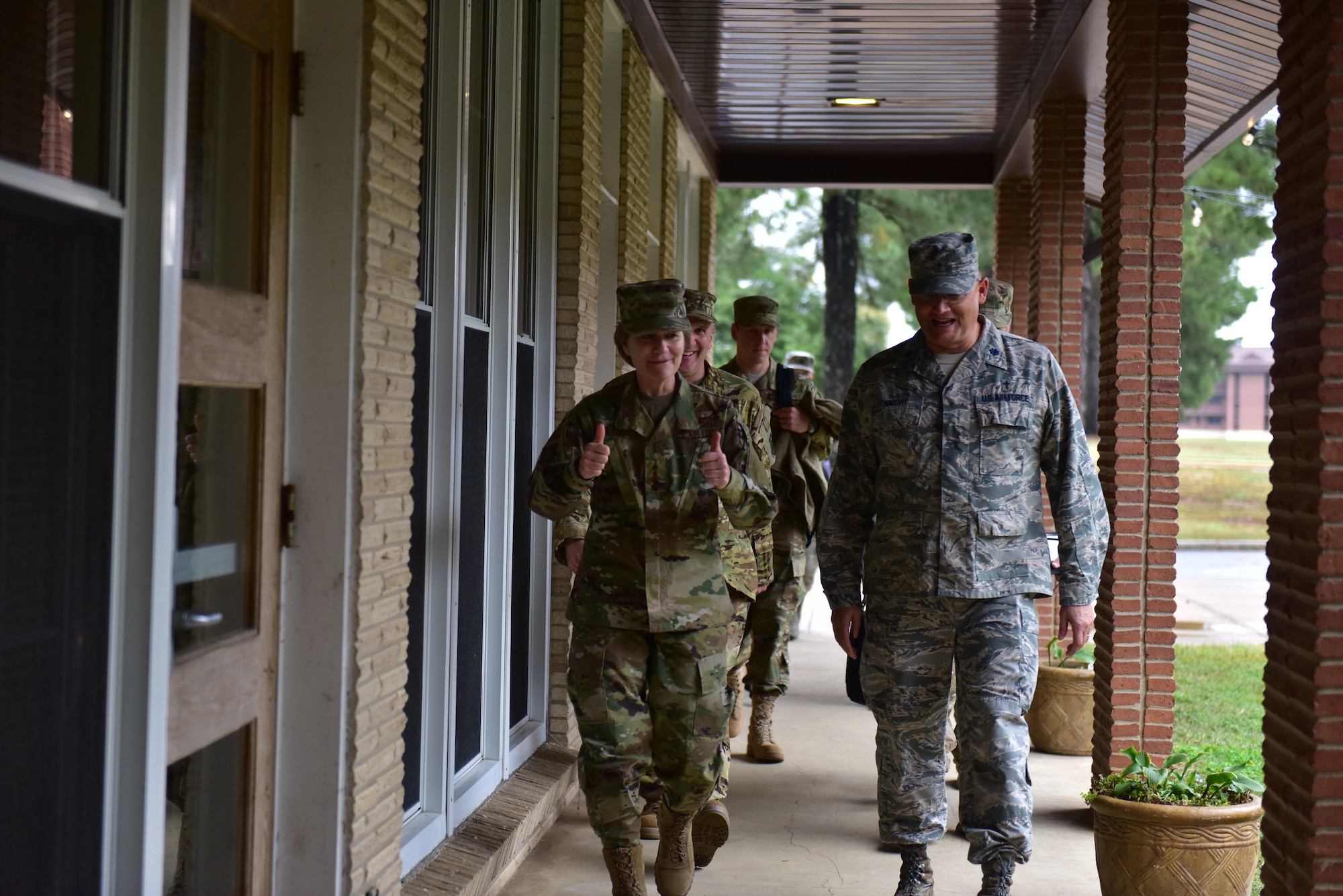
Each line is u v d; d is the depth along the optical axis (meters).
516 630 5.16
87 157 2.16
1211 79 7.93
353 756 2.97
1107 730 5.16
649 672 3.68
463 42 4.02
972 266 3.73
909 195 23.78
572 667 3.67
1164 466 5.16
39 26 2.01
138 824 2.27
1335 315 2.81
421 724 3.95
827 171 11.37
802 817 5.10
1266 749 3.14
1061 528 3.81
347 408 2.92
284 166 2.91
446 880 3.66
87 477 2.15
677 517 3.61
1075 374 8.10
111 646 2.23
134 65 2.27
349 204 2.92
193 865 2.62
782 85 9.12
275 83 2.85
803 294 27.77
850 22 7.54
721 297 27.59
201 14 2.51
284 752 2.96
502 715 4.70
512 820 4.29
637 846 3.61
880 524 3.86
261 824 2.91
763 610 5.95
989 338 3.81
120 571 2.26
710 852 4.35
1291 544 2.99
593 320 5.84
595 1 5.73
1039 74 8.18
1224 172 27.69
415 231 3.25
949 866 4.45
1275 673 3.08
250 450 2.83
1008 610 3.70
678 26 7.69
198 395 2.58
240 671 2.76
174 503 2.35
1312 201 2.89
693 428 3.59
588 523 3.76
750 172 11.42
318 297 2.93
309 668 2.95
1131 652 5.12
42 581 2.03
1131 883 3.87
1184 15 5.15
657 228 8.59
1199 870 3.80
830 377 23.52
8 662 1.94
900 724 3.82
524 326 5.25
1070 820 5.10
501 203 4.72
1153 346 5.17
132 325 2.28
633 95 6.68
